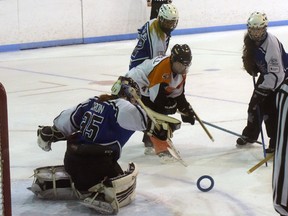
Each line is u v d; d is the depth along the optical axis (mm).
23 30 21375
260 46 7348
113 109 5531
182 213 5613
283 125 3152
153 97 7074
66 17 22484
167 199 6027
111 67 16688
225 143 8422
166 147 5410
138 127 5395
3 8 20750
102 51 20641
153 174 6961
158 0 12875
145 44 7844
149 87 7074
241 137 8055
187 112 7363
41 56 19516
